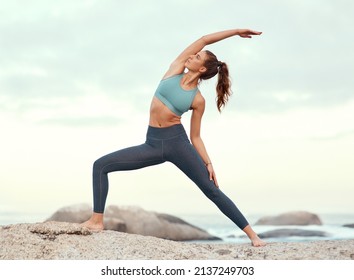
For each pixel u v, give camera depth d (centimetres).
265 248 625
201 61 634
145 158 637
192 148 643
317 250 609
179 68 639
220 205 641
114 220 1407
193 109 639
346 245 622
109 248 594
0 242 592
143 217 1441
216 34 647
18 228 623
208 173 641
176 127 637
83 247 591
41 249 580
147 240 627
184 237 1444
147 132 647
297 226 1577
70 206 1448
